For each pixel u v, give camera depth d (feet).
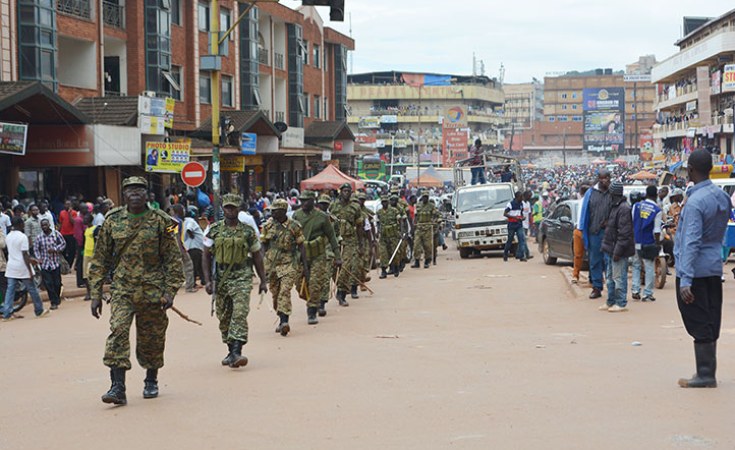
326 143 193.77
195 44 132.57
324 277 44.29
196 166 77.46
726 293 50.85
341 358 33.04
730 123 205.87
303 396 26.14
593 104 532.32
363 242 54.39
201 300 59.21
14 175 86.89
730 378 26.58
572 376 27.73
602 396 24.56
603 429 20.90
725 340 33.96
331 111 215.51
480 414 22.90
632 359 30.58
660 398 24.02
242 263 32.68
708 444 19.33
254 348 36.52
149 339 26.58
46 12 92.73
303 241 40.60
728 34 214.69
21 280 51.96
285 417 23.47
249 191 150.61
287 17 176.04
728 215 25.18
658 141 318.65
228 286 32.50
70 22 99.76
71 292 62.23
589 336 36.83
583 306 47.32
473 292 57.77
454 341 36.76
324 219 44.24
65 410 25.70
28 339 42.80
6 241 51.93
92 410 25.52
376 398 25.41
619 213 44.29
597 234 48.85
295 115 181.98
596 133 533.55
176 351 36.76
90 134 84.99
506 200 93.40
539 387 26.14
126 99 95.61
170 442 21.38
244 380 29.27
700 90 225.56
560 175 366.02
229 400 26.11
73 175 97.55
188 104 131.75
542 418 22.22
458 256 97.81
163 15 118.11
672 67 270.87
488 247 92.22
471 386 26.71
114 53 113.39
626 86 613.93
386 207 69.82
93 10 104.94
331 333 40.60
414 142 397.60
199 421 23.48
